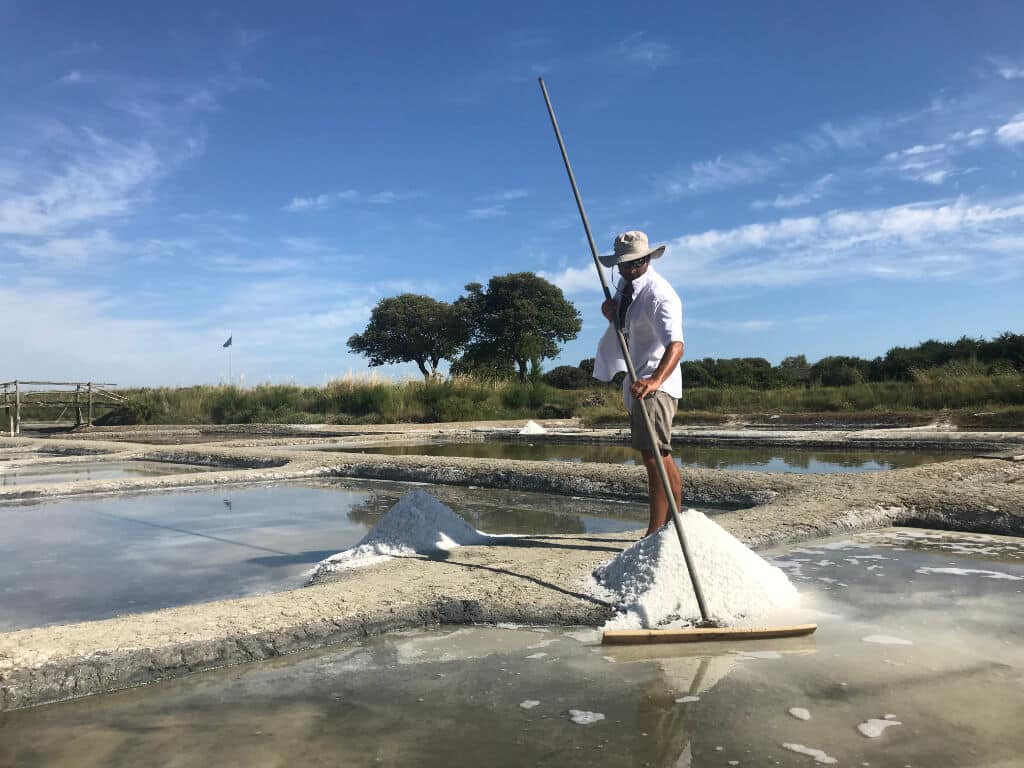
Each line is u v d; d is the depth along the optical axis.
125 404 20.58
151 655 2.09
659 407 3.30
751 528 3.78
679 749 1.58
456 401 19.03
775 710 1.76
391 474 7.14
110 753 1.62
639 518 4.84
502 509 5.25
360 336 46.09
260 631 2.26
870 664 2.04
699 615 2.46
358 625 2.43
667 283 3.41
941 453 9.15
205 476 6.90
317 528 4.58
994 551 3.49
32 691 1.94
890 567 3.18
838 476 5.30
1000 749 1.54
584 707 1.82
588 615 2.50
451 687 1.97
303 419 19.11
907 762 1.49
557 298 42.50
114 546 4.10
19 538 4.37
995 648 2.16
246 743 1.66
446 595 2.62
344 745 1.63
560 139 2.98
